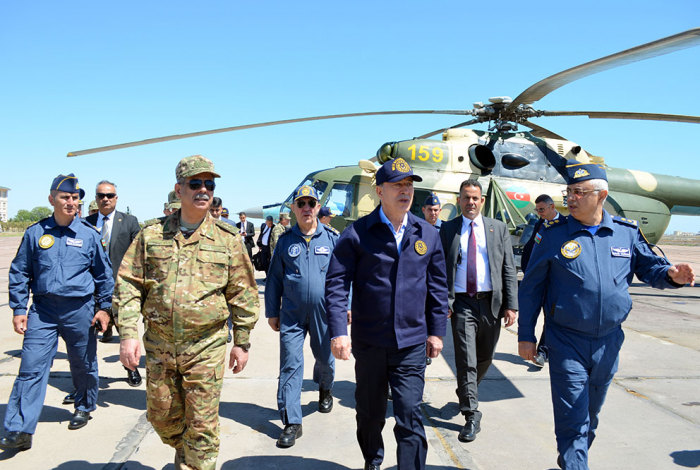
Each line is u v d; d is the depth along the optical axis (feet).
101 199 15.01
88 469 9.39
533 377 15.71
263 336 20.68
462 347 11.43
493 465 9.83
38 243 10.78
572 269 8.41
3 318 23.41
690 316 26.81
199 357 7.78
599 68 21.43
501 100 28.78
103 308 11.61
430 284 9.12
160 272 7.82
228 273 8.30
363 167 30.01
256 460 9.94
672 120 25.89
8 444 9.84
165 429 8.03
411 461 8.02
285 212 33.60
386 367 8.57
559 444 8.33
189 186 7.88
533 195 31.50
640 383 15.16
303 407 12.98
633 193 36.27
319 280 11.77
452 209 30.07
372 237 8.68
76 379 11.36
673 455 10.39
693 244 198.18
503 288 12.18
